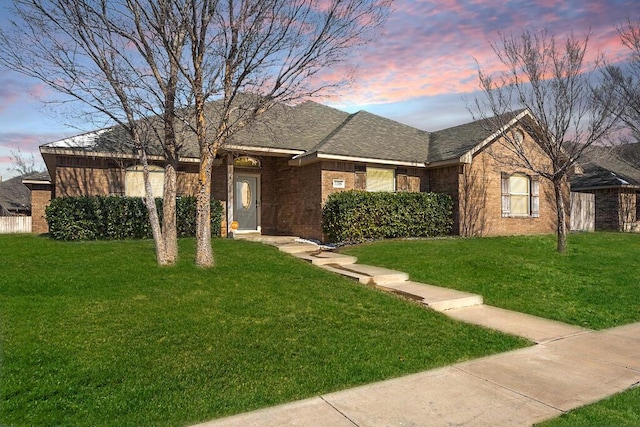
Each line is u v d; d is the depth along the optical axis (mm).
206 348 5328
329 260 10672
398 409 4152
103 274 8078
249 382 4602
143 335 5570
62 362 4750
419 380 4848
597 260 12055
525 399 4391
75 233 12312
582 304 8438
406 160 16281
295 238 15305
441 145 18094
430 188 17578
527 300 8648
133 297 6949
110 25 8227
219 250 11000
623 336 6676
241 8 8297
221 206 14578
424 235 15789
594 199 22453
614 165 24875
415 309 7395
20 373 4461
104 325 5801
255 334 5836
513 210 17953
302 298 7441
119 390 4285
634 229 23062
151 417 3871
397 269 10367
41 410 3879
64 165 13492
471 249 12773
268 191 17266
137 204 13039
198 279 8094
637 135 16531
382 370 5051
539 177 18562
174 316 6258
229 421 3879
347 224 13672
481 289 9242
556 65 12766
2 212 35094
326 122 18891
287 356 5262
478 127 18141
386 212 14680
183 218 13938
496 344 6090
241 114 9367
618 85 14242
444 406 4223
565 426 3799
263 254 10727
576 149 13477
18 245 10875
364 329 6301
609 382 4852
